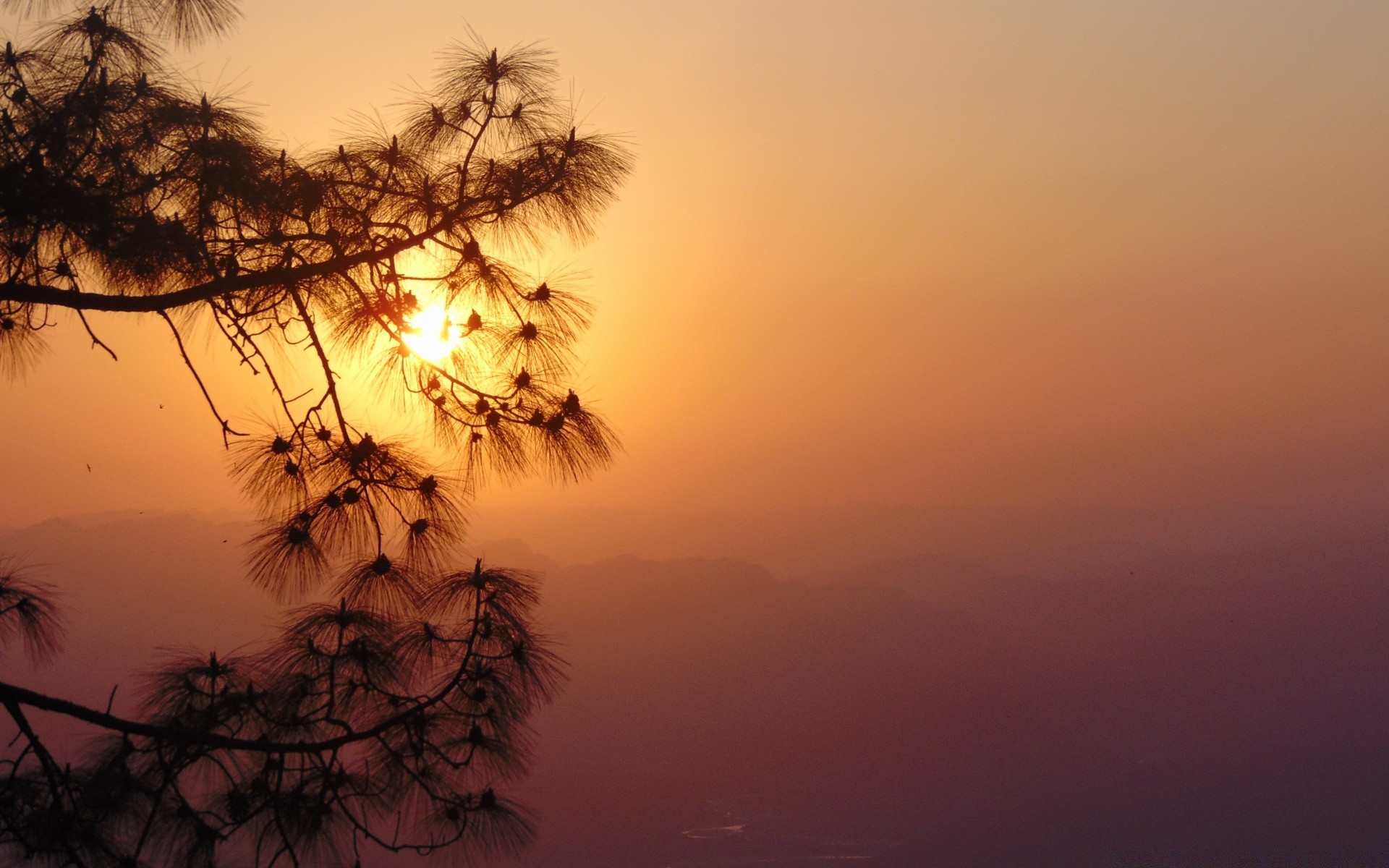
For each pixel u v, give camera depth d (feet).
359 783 29.58
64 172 30.40
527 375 31.04
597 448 31.04
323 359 30.40
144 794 29.37
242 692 29.71
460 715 29.68
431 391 31.19
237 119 30.86
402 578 29.86
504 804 29.37
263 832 29.30
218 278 30.81
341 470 30.07
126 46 30.81
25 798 29.22
